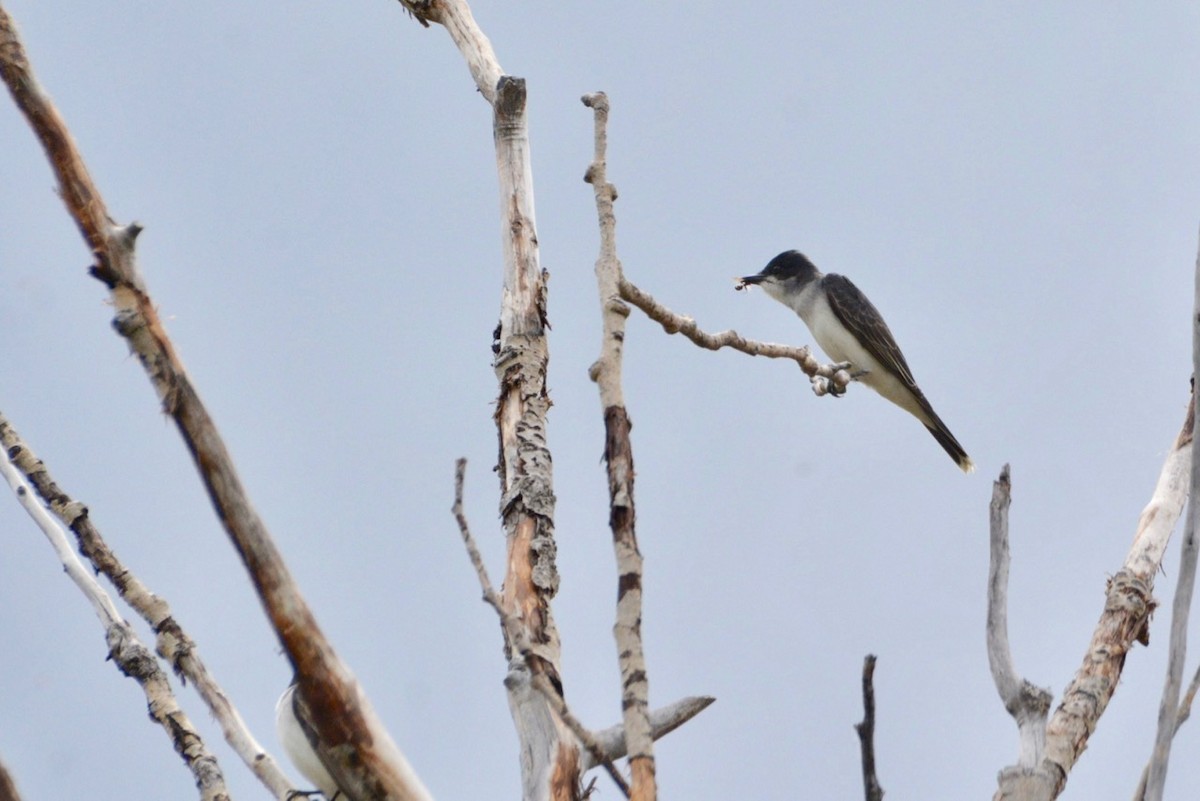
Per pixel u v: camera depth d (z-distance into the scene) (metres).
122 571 10.21
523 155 12.07
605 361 7.56
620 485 7.22
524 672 9.17
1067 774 8.30
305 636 7.91
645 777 6.51
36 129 8.12
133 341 7.82
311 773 9.25
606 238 8.02
